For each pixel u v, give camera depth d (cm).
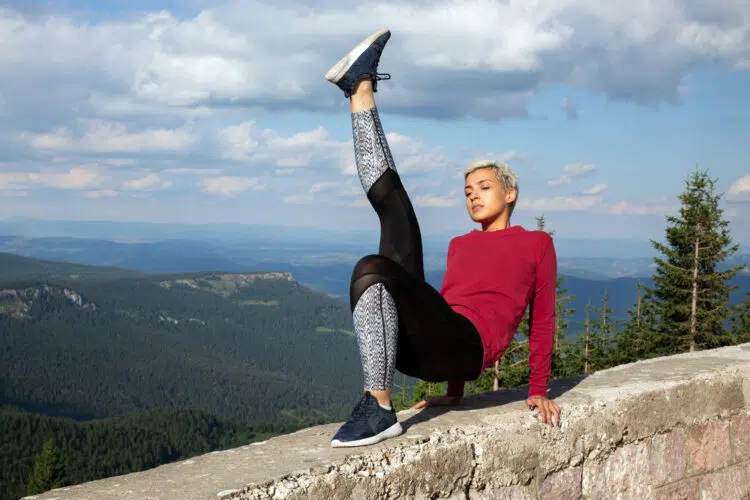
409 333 235
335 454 212
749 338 2619
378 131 240
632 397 312
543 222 2747
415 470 223
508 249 271
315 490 194
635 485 317
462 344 242
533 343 278
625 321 3095
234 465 201
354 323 229
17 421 16012
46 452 7231
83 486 183
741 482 374
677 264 2773
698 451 351
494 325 258
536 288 276
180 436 17838
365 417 224
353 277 227
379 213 243
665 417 330
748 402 377
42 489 7175
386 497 215
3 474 13138
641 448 321
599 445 297
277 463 202
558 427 278
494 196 280
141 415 19112
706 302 2731
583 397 300
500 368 2408
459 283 272
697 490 352
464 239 289
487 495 253
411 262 236
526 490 267
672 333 2772
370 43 241
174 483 184
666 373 356
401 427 233
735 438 371
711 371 362
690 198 2694
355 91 241
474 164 286
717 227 2684
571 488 287
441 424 252
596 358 3158
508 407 281
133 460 15788
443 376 252
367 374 226
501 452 255
